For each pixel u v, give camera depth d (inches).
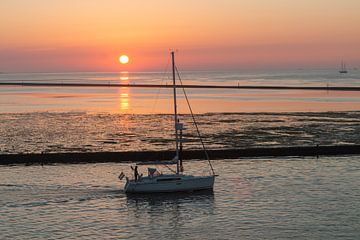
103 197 2022.6
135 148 3021.7
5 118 4483.3
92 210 1856.5
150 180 2064.5
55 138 3376.0
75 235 1598.2
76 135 3501.5
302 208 1827.0
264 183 2186.3
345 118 4313.5
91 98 7431.1
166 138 3371.1
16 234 1600.6
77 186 2187.5
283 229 1621.6
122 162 2684.5
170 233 1616.6
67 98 7431.1
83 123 4131.4
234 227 1654.8
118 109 5492.1
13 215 1784.0
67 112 5073.8
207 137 3376.0
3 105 6053.2
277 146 3043.8
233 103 6269.7
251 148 2785.4
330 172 2378.2
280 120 4215.1
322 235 1565.0
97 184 2226.9
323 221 1688.0
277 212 1790.1
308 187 2106.3
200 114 4751.5
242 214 1782.7
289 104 5979.3
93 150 2967.5
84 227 1673.2
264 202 1910.7
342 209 1806.1
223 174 2367.1
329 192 2025.1
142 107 5792.3
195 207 1882.4
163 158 2706.7
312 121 4133.9
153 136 3452.3
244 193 2039.9
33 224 1695.4
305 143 3139.8
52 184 2218.3
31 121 4261.8
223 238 1561.3
